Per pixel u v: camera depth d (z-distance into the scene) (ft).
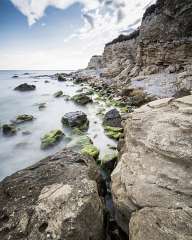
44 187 20.30
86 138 42.06
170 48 87.40
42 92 128.06
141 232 13.73
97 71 201.57
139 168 19.98
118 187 20.49
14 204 18.83
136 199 16.92
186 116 21.54
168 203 15.38
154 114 26.16
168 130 20.90
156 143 20.39
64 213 16.57
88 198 17.95
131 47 143.54
